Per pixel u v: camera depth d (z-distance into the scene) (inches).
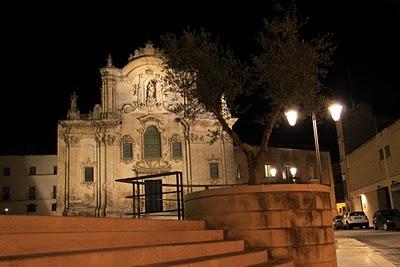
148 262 270.1
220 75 538.6
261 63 521.7
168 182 1871.3
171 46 563.2
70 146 1867.6
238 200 418.9
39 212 2674.7
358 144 2174.0
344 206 2448.3
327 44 547.2
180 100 1937.7
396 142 1574.8
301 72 510.6
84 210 1804.9
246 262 347.9
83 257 225.0
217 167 1926.7
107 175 1839.3
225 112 557.0
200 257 314.5
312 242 416.5
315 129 705.0
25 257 203.0
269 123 522.6
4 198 2672.2
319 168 689.0
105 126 1877.5
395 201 1620.3
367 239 967.6
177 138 1931.6
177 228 373.1
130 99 1947.6
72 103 1930.4
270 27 528.4
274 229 410.6
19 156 2736.2
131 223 317.1
